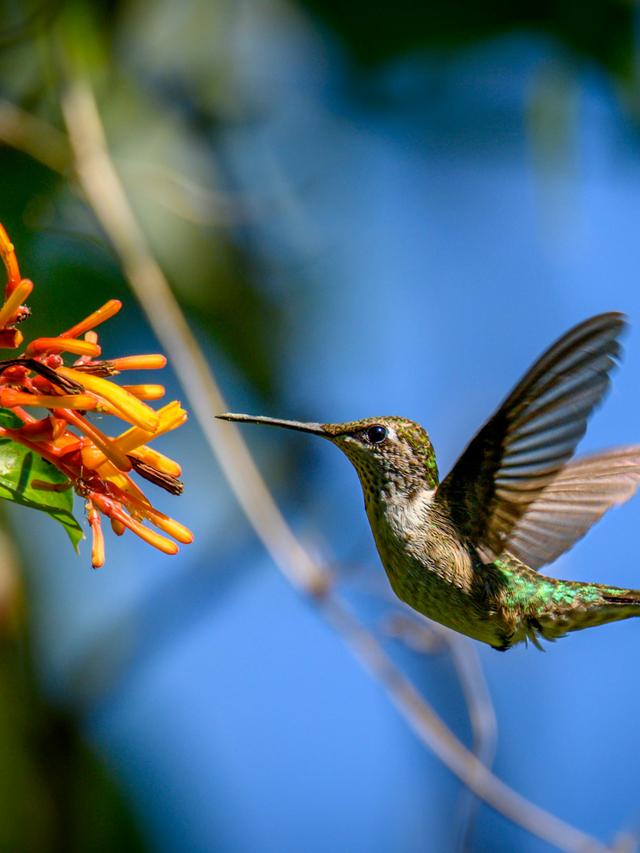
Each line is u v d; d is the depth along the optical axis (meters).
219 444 8.34
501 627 7.84
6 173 8.74
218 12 9.46
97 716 9.05
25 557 8.90
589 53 9.19
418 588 7.76
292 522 9.59
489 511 7.77
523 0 9.15
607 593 8.01
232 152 9.44
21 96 8.95
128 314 8.98
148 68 9.34
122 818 8.83
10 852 8.35
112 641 9.16
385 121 9.74
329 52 9.60
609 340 6.71
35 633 8.82
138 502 5.83
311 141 9.64
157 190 9.09
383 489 7.78
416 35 9.38
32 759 8.59
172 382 9.29
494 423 7.41
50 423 5.76
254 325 9.34
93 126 8.52
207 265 9.22
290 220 9.48
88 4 8.92
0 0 8.82
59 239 8.80
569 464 8.00
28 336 8.65
